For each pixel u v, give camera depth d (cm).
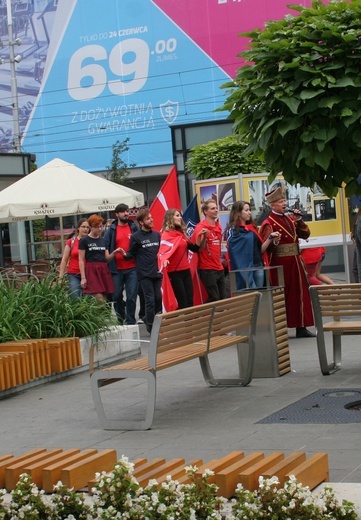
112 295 1498
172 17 5438
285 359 998
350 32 709
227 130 2359
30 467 535
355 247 1275
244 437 709
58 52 5797
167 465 547
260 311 980
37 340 1063
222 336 975
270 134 734
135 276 1495
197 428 761
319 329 950
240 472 508
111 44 5638
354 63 719
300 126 726
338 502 457
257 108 746
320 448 651
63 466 539
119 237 1494
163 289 1259
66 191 1560
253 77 752
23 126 5931
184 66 5441
